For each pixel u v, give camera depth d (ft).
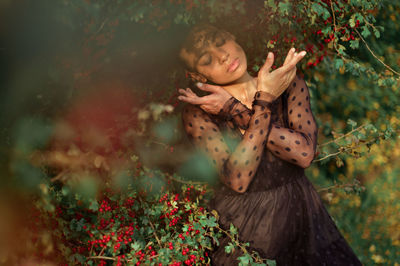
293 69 5.78
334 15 7.07
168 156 7.27
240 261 6.18
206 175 7.16
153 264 5.70
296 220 6.19
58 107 5.43
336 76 10.93
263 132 5.65
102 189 5.88
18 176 4.95
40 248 5.22
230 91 6.20
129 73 6.40
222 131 6.07
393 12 11.43
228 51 5.84
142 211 6.62
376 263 9.37
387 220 10.14
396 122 10.82
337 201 10.42
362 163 10.77
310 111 6.18
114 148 6.17
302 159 5.78
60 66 5.10
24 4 4.53
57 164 5.33
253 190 6.10
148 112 5.87
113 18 5.18
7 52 4.89
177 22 5.56
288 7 5.92
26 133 5.13
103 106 6.03
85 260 5.67
